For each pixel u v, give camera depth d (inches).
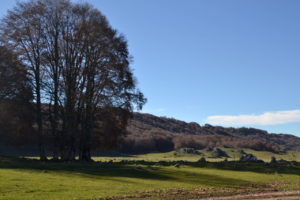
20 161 1592.0
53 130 1768.0
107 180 1151.0
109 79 1785.2
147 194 908.6
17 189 882.1
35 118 1739.7
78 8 1808.6
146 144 7588.6
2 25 1728.6
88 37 1771.7
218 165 1755.7
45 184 979.9
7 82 1653.5
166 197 879.7
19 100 1672.0
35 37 1753.2
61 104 1764.3
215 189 1048.2
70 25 1787.6
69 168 1424.7
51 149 1861.5
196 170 1562.5
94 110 1809.8
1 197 778.8
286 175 1550.2
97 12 1846.7
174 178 1284.4
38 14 1740.9
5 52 1691.7
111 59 1803.6
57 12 1772.9
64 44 1781.5
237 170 1684.3
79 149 1841.8
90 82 1786.4
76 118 1777.8
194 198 883.4
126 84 1836.9
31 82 1717.5
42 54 1739.7
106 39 1800.0
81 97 1763.0
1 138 1761.8
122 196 866.8
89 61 1786.4
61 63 1774.1
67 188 939.3
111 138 1895.9
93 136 1860.2
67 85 1760.6
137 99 1886.1
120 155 5959.6
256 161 1946.4
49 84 1768.0
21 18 1737.2
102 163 1688.0
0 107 1684.3
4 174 1140.5
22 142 1759.4
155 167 1553.9
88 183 1053.2
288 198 899.4
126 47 1893.5
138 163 1748.3
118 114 1847.9
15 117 1712.6
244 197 914.7
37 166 1445.6
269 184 1233.4
